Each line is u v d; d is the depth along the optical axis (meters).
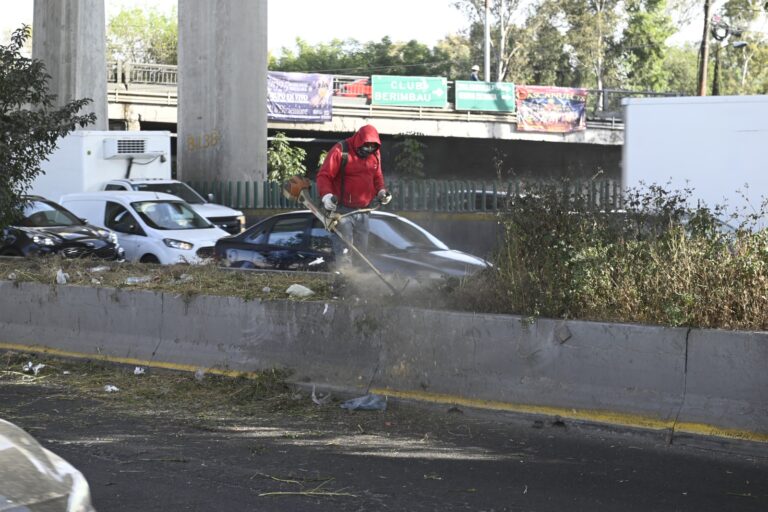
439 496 5.84
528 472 6.31
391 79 49.34
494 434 7.27
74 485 3.85
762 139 16.02
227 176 29.48
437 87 50.16
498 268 8.20
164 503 5.73
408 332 8.16
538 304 7.69
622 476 6.19
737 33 47.97
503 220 8.33
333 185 9.25
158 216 19.12
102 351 10.05
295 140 47.44
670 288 7.27
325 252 13.29
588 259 7.61
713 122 16.39
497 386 7.68
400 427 7.53
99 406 8.31
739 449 6.57
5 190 13.55
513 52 79.19
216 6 29.23
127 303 9.97
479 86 50.81
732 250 7.41
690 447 6.74
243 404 8.36
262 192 28.16
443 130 50.41
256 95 29.75
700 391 6.85
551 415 7.34
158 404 8.38
